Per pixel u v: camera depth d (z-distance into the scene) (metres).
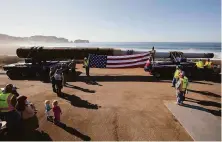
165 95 12.31
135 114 9.30
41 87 14.00
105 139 7.08
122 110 9.77
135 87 14.23
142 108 10.06
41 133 7.41
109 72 20.16
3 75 18.36
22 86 14.27
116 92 12.89
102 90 13.35
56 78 11.73
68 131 7.62
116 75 18.61
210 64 18.08
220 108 10.17
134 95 12.27
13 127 6.96
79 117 8.91
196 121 8.49
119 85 14.80
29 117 7.77
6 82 15.52
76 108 9.98
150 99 11.50
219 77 17.89
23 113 7.60
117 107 10.16
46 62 18.34
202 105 10.57
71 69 18.48
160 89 13.73
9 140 6.81
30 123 8.00
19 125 7.22
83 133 7.49
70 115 9.12
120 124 8.27
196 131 7.62
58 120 8.23
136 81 16.19
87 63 17.20
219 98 11.84
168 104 10.62
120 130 7.76
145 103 10.80
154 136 7.32
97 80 16.44
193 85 14.98
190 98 11.79
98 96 11.99
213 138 7.13
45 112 9.45
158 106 10.36
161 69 17.30
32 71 17.17
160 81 16.25
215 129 7.79
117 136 7.31
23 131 7.43
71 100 11.21
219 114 9.37
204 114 9.25
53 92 12.76
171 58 20.25
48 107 8.59
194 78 17.52
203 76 18.23
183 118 8.78
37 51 18.41
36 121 8.19
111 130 7.75
